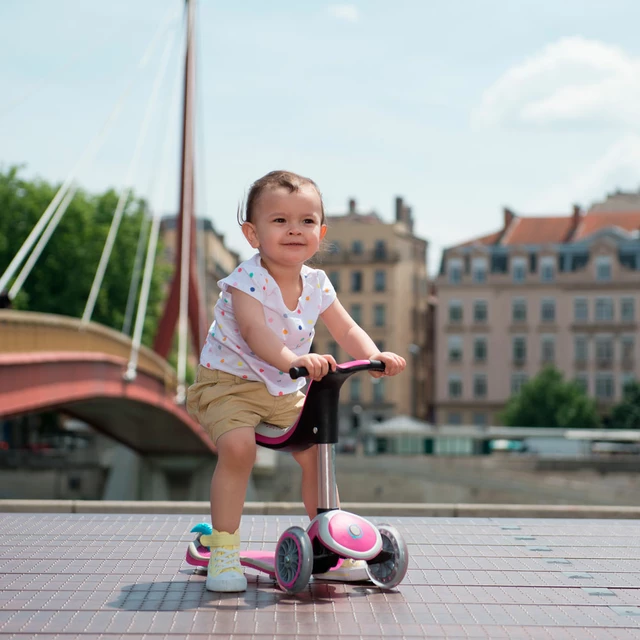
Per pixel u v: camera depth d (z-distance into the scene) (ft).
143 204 169.78
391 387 242.99
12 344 65.36
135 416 119.03
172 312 120.98
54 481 169.37
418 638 9.10
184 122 121.29
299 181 11.58
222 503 11.30
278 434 11.60
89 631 9.21
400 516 19.24
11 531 15.29
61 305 154.40
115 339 93.97
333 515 11.10
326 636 9.11
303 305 11.88
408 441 195.31
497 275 233.55
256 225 11.60
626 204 250.98
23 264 153.89
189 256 123.65
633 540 14.99
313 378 10.78
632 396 212.23
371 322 247.29
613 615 10.14
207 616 9.86
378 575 11.51
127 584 11.40
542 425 204.44
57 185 160.86
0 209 154.40
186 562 12.79
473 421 233.76
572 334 229.86
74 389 79.10
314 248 11.61
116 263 160.04
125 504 19.66
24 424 187.83
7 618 9.69
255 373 11.51
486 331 233.96
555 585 11.60
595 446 193.36
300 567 10.78
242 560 11.84
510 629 9.50
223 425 11.39
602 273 229.04
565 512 20.12
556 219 243.60
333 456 11.28
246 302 11.39
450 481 156.35
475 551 13.92
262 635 9.12
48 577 11.76
